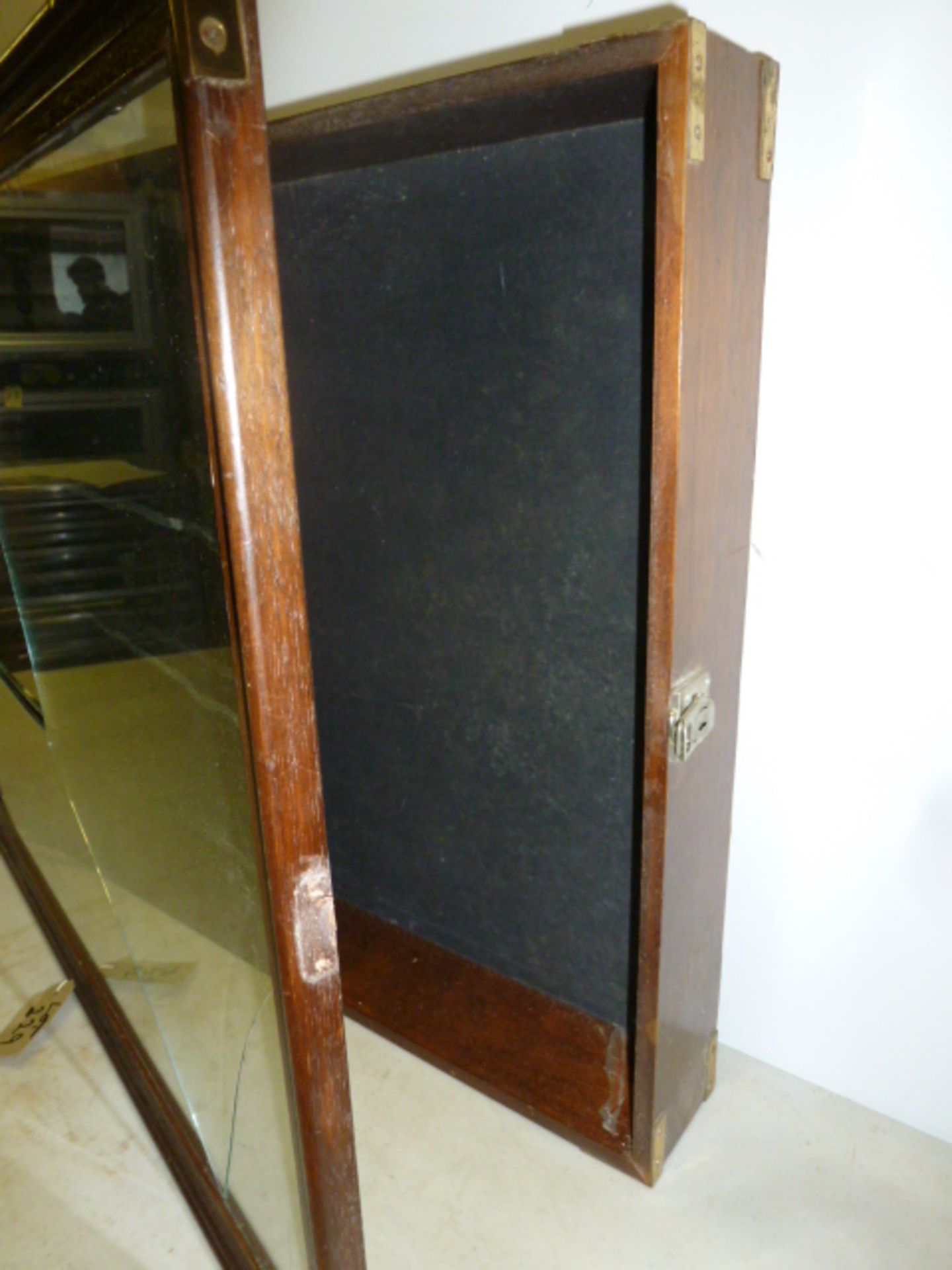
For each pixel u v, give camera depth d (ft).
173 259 2.52
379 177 4.62
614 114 3.63
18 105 3.49
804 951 4.94
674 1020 4.46
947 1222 4.44
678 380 3.19
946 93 3.38
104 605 4.19
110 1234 4.53
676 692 3.65
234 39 1.91
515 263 4.30
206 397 2.15
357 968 6.21
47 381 4.13
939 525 3.88
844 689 4.33
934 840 4.33
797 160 3.74
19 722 6.89
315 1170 3.02
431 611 5.34
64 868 6.54
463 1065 5.40
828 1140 4.89
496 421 4.65
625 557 4.41
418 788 5.88
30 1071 5.57
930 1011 4.64
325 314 5.17
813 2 3.51
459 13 4.32
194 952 4.17
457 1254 4.40
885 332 3.77
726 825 4.60
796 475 4.15
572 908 5.35
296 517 2.29
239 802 3.07
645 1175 4.66
